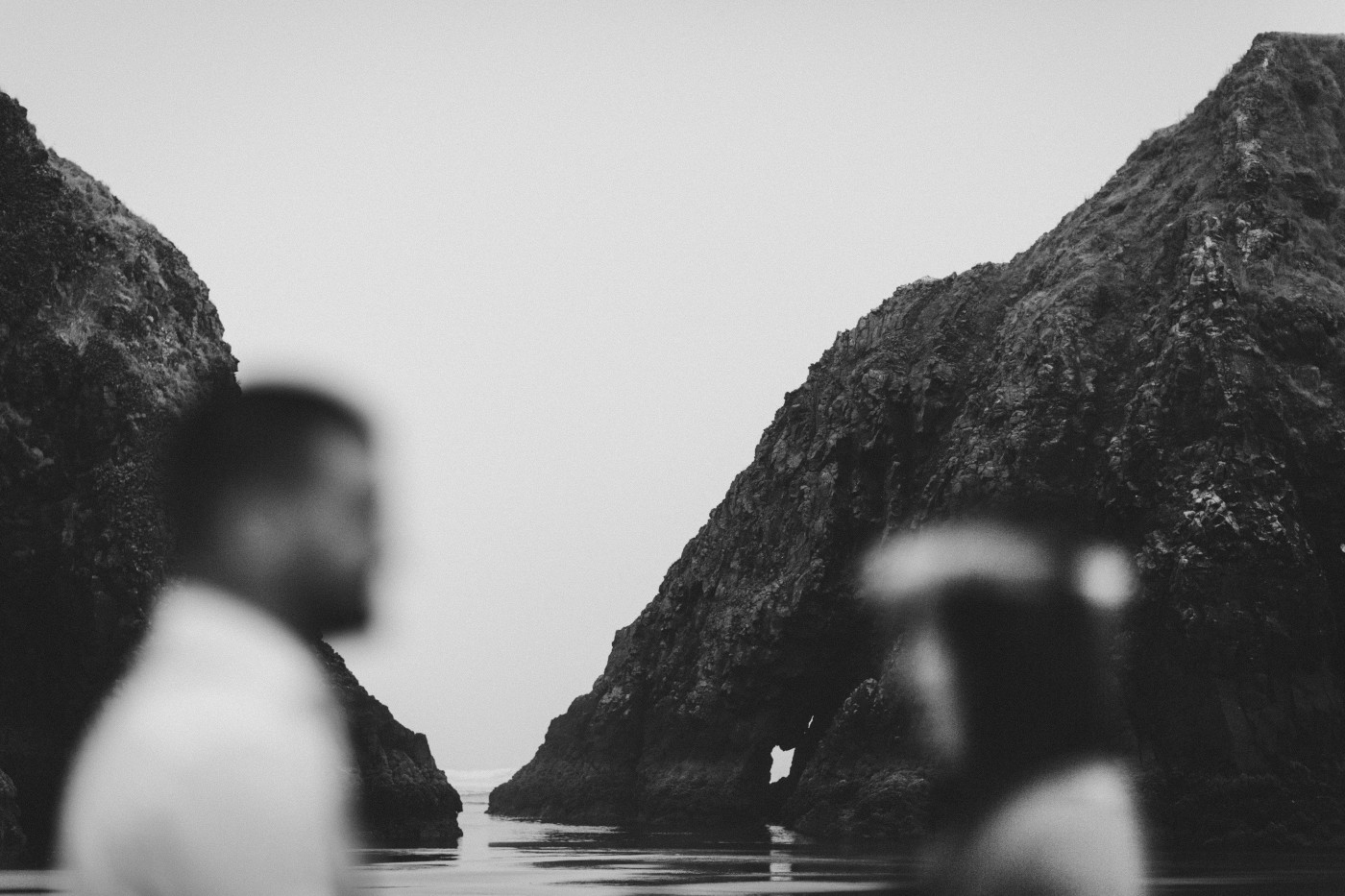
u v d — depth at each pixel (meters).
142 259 53.16
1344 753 49.69
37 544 47.88
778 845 52.09
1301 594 50.56
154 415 49.72
